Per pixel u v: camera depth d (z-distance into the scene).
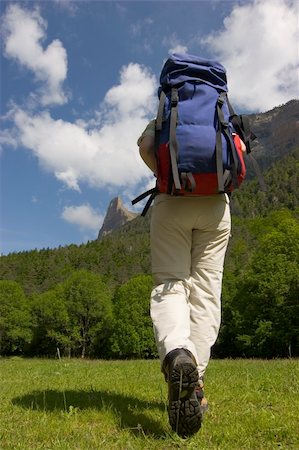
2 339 68.56
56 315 63.78
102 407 3.23
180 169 2.46
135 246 131.12
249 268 45.69
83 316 64.56
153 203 2.96
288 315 41.25
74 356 64.62
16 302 68.81
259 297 42.19
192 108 2.54
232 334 50.25
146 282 59.50
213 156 2.46
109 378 6.11
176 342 2.46
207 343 2.89
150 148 2.78
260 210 119.62
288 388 4.07
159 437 2.48
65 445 2.26
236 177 2.57
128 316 58.16
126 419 2.88
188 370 2.24
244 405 3.38
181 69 2.67
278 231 44.78
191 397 2.29
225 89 2.72
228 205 2.89
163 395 3.99
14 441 2.44
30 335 67.38
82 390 4.38
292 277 40.62
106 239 143.00
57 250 133.12
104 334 63.47
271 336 41.38
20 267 114.38
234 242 84.38
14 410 3.34
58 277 105.50
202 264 2.93
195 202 2.75
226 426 2.68
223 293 51.91
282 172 137.88
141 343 57.25
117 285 97.38
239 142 2.70
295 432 2.53
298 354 41.78
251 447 2.33
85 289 64.00
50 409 3.32
